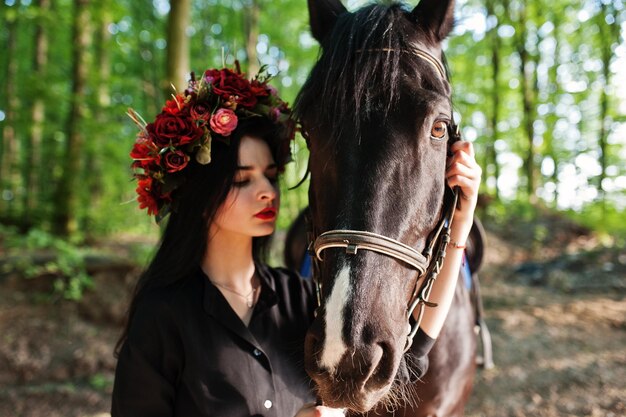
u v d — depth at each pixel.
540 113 10.73
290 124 1.42
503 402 3.52
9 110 7.64
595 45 10.59
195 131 1.29
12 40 8.85
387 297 1.13
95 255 5.67
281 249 5.76
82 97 7.06
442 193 1.31
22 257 5.48
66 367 4.17
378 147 1.20
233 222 1.33
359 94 1.23
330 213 1.21
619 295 5.80
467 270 2.10
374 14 1.36
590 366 4.00
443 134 1.29
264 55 11.77
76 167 7.62
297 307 1.47
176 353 1.28
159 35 7.39
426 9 1.49
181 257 1.34
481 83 12.12
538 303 5.65
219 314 1.29
